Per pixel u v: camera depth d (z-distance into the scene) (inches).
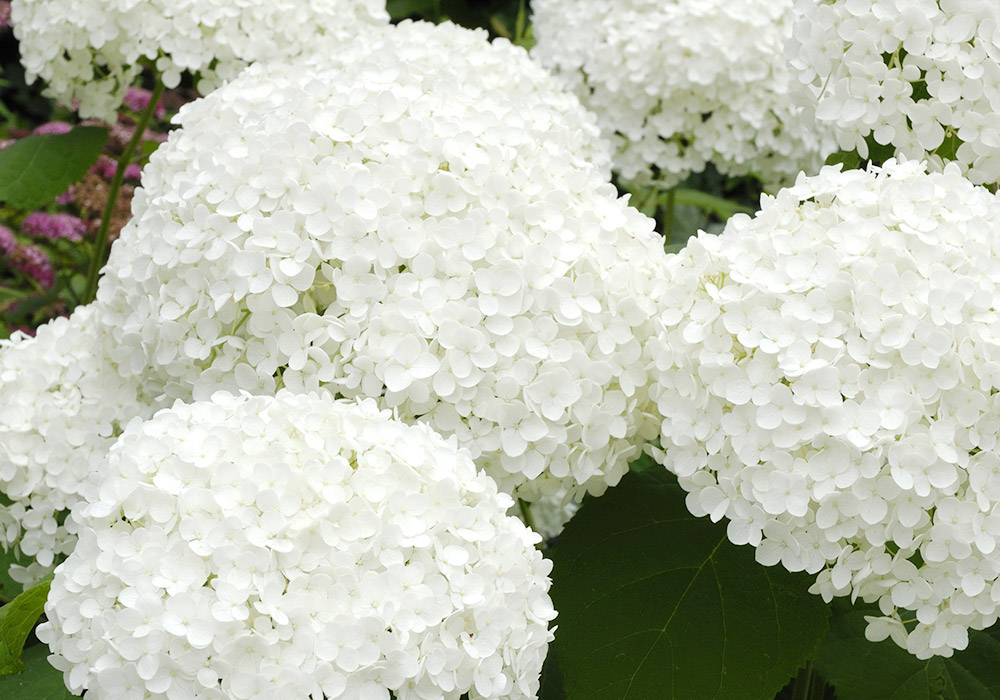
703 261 42.9
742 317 41.6
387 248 42.4
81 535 39.8
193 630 38.1
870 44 44.2
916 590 40.5
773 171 55.7
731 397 41.2
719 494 41.5
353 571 38.8
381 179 42.9
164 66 50.6
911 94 44.9
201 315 43.1
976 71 43.7
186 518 39.0
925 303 40.7
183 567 38.7
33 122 76.7
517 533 40.5
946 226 41.6
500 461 42.5
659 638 42.5
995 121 43.8
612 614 42.9
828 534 40.5
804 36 45.4
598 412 42.6
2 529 45.2
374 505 39.6
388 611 38.6
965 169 44.6
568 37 56.5
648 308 43.4
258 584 38.4
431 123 43.6
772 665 42.1
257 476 39.4
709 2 53.6
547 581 40.7
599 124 55.3
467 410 42.3
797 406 40.8
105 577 39.0
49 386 45.7
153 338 43.8
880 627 40.9
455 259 42.6
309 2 51.7
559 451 42.6
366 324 42.3
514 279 42.5
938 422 40.3
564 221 43.5
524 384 42.3
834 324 41.0
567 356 42.5
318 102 44.6
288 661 38.2
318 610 38.5
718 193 70.5
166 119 59.1
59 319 46.9
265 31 51.0
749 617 42.6
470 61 50.6
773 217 42.7
